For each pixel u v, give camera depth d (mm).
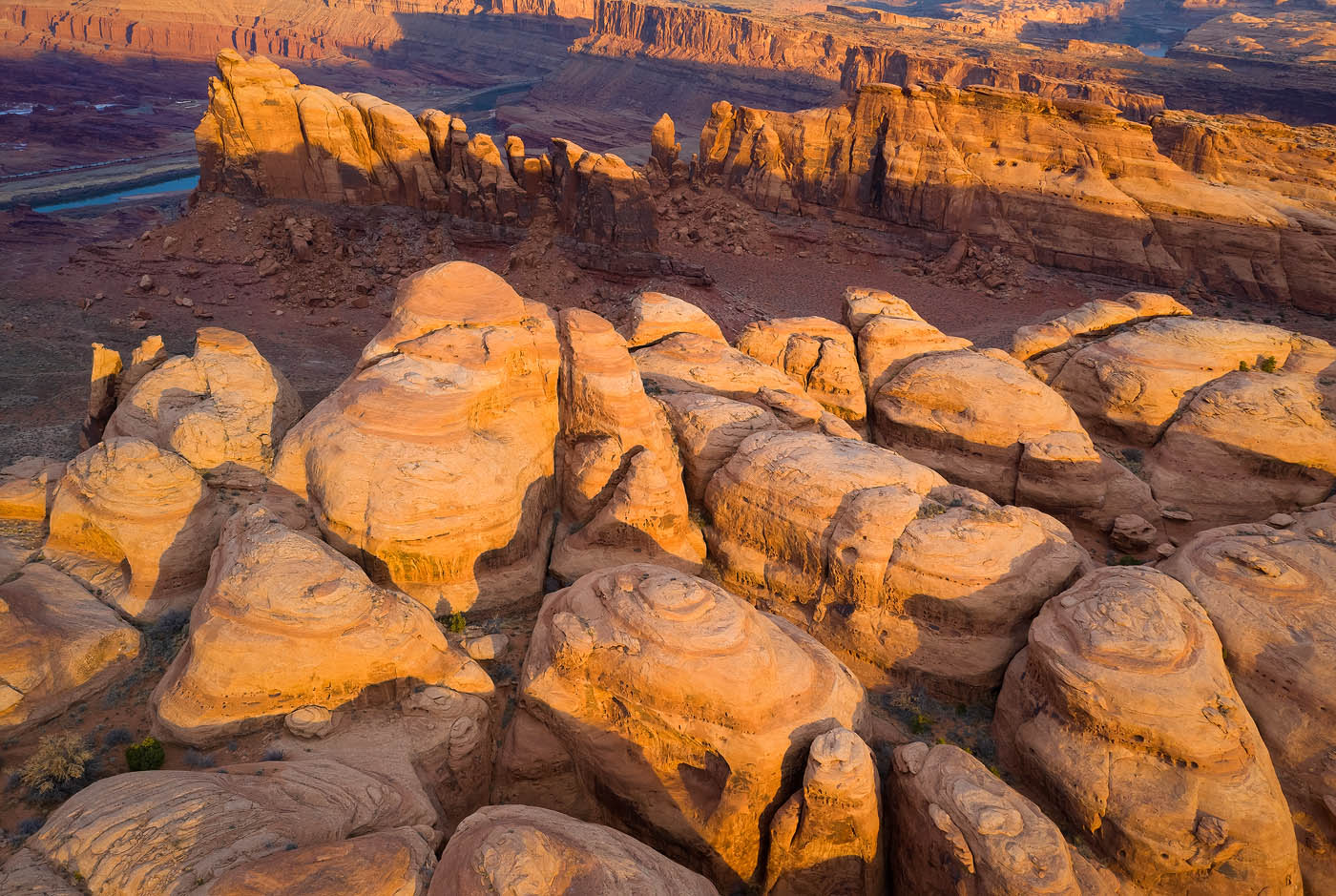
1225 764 19578
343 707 21328
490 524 26047
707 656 20328
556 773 22141
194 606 24812
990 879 17922
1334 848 21094
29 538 28016
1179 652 20859
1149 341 39781
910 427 36781
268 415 31859
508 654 25094
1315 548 25891
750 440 29922
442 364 26906
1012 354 43531
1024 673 23172
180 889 15172
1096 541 34188
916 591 25312
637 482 28188
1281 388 36000
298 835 16891
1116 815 19688
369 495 24984
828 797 19000
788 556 27938
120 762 20391
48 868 15922
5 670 21016
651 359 37094
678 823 20594
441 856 17734
